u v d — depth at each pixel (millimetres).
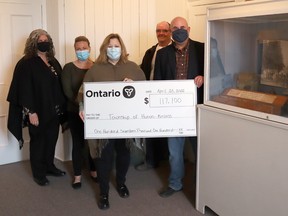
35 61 2963
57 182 3221
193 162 3646
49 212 2652
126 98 2607
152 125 2635
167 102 2607
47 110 2994
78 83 2996
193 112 2609
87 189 3074
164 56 2752
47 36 3020
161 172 3473
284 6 1824
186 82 2590
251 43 2170
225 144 2318
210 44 2418
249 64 2207
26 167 3584
